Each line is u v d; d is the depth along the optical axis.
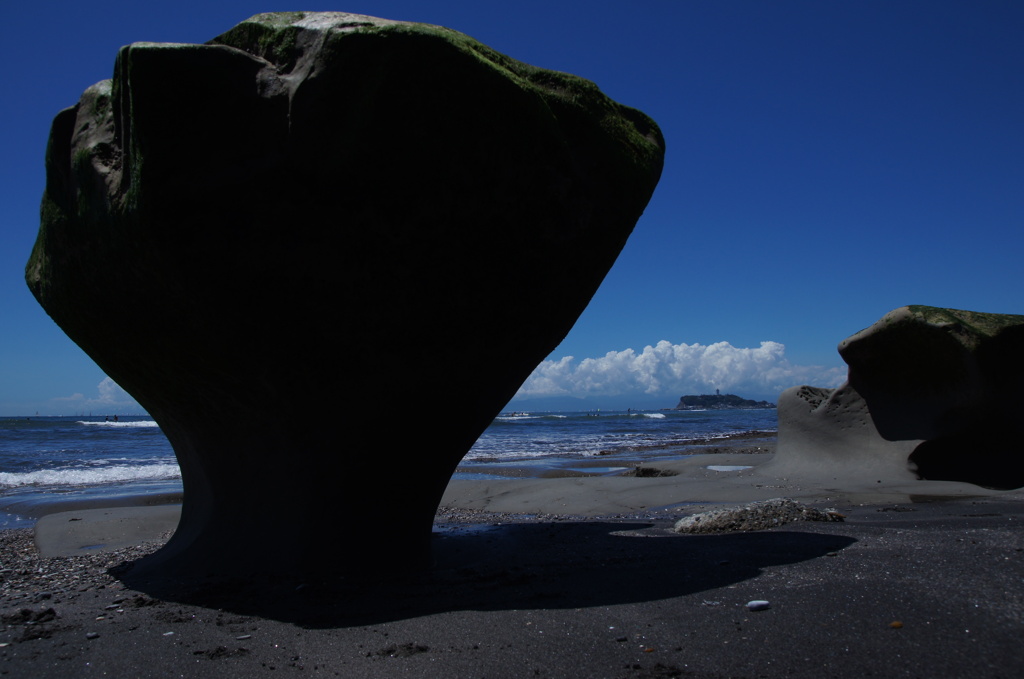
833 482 7.95
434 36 2.79
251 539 3.80
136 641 2.62
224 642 2.58
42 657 2.48
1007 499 6.29
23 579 4.29
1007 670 2.05
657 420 53.97
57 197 3.70
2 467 14.87
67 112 3.74
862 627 2.45
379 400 3.44
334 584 3.35
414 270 3.11
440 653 2.39
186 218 2.80
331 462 3.57
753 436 26.20
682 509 6.93
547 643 2.45
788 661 2.20
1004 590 2.78
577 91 3.39
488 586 3.30
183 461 4.75
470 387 3.57
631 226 3.60
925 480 7.83
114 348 3.87
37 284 4.17
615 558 3.99
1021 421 7.66
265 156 2.85
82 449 20.25
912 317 7.86
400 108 2.80
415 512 3.81
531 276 3.34
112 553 5.29
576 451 20.02
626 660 2.27
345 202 2.90
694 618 2.65
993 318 7.78
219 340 3.20
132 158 2.83
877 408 8.59
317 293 3.07
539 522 6.16
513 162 3.05
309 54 2.85
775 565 3.50
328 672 2.27
